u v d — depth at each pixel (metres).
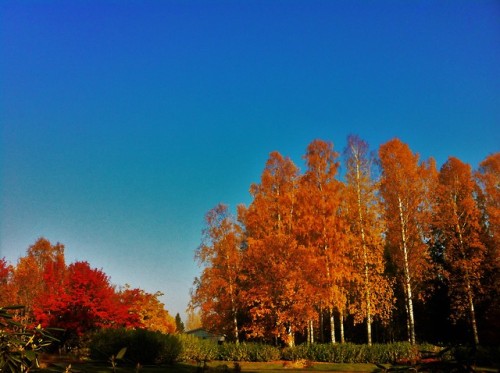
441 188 27.75
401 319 32.84
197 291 27.61
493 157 28.23
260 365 20.94
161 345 18.97
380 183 26.28
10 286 32.62
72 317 21.77
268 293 24.09
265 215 26.19
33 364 3.24
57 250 43.44
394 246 27.55
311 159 26.53
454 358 2.53
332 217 24.53
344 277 25.34
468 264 25.73
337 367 19.72
